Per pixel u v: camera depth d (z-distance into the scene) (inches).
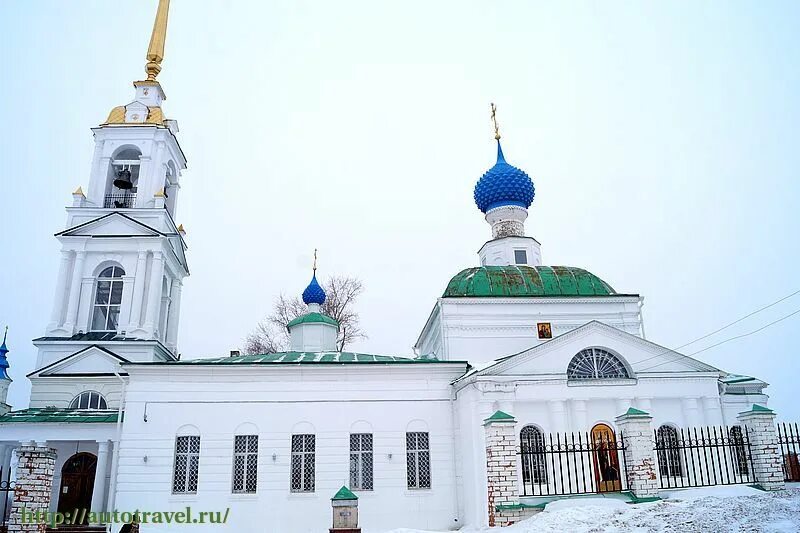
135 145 1524.4
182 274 1616.6
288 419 1179.3
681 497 845.8
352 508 953.5
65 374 1269.7
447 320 1380.4
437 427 1193.4
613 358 1162.0
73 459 1211.9
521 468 1064.2
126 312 1370.6
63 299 1373.0
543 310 1407.5
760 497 737.6
